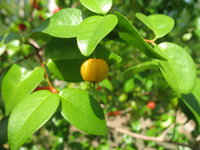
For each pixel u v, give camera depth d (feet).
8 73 0.56
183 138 1.44
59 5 1.52
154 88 1.38
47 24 0.57
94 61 0.54
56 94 0.51
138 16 0.62
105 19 0.50
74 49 0.60
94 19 0.50
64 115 0.48
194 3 1.23
